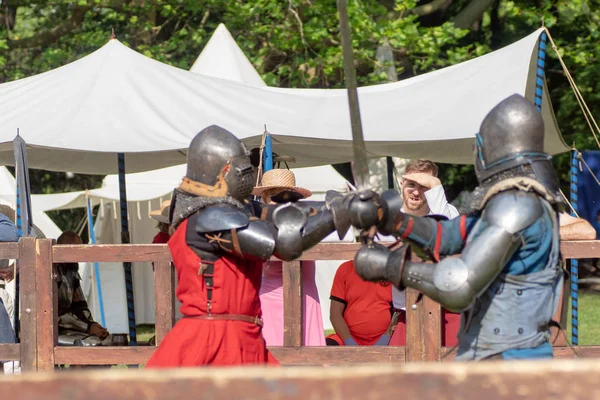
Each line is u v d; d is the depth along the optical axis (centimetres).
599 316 3119
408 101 1571
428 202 1274
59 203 3095
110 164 2217
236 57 2305
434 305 1086
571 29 4066
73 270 1688
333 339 1383
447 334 1141
